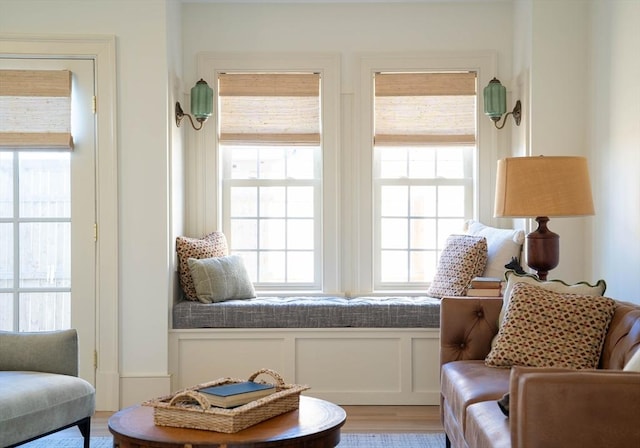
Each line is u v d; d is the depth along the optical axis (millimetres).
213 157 5398
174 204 5004
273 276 5551
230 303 4902
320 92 5414
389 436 4160
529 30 4918
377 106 5422
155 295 4797
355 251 5418
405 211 5566
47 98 4766
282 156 5555
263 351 4848
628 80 4121
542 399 2170
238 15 5410
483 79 5383
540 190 3758
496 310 3818
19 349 3641
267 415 2795
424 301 4953
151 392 4773
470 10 5402
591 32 4734
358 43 5418
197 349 4848
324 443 2662
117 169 4789
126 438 2604
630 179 4102
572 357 3258
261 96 5422
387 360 4848
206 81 5391
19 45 4773
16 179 4816
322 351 4848
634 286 4047
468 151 5539
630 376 2170
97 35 4781
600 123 4574
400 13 5406
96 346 4785
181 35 5363
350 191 5422
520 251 4926
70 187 4805
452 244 5129
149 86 4797
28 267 4824
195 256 5047
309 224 5547
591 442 2156
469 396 3055
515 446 2236
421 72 5406
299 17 5414
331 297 5363
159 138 4801
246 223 5566
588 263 4777
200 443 2520
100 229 4793
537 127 4855
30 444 4051
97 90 4801
